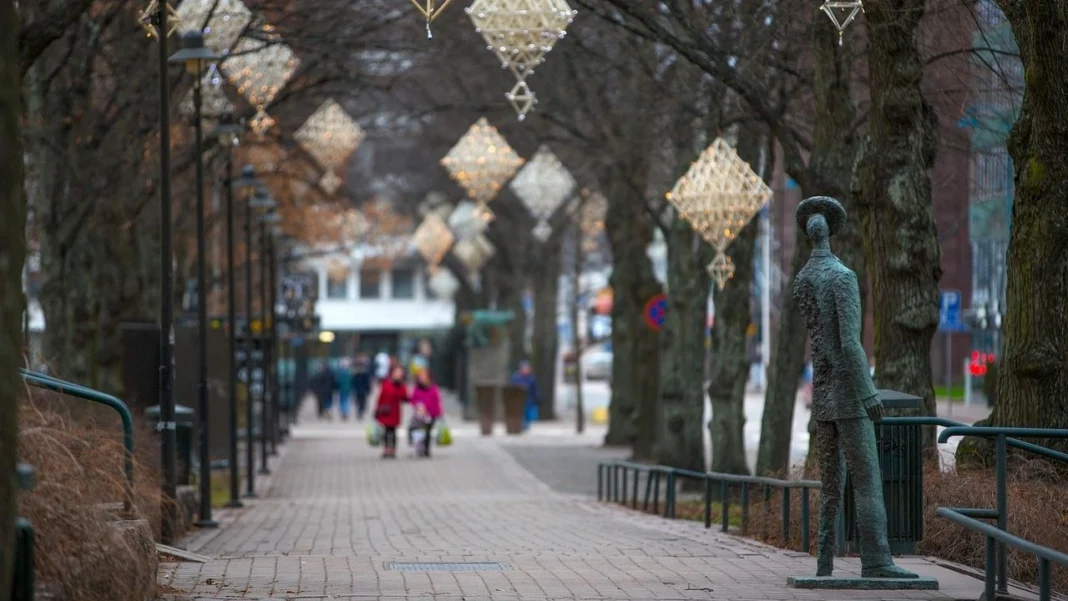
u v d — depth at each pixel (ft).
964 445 68.33
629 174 145.18
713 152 85.51
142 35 118.52
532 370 281.54
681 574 56.39
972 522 42.42
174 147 140.56
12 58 26.03
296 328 239.09
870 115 75.25
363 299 573.33
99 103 129.80
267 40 99.19
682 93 113.80
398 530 89.97
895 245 74.02
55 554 39.27
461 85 174.70
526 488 144.77
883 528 50.75
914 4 72.54
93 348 128.77
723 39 98.37
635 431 173.27
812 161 86.12
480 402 244.83
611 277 191.62
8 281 25.40
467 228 263.49
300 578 55.11
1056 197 65.82
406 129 208.33
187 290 185.57
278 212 214.69
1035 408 66.28
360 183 285.64
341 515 105.29
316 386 310.24
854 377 50.26
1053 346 66.18
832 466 51.47
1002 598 45.44
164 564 60.54
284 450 205.16
